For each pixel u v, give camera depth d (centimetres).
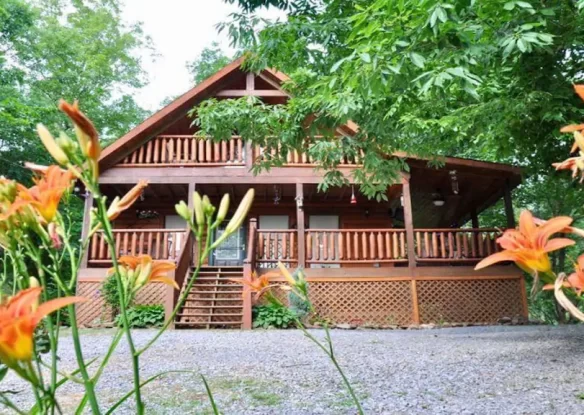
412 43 334
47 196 69
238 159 991
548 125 554
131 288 75
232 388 344
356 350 528
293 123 633
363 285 921
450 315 912
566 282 64
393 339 640
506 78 561
